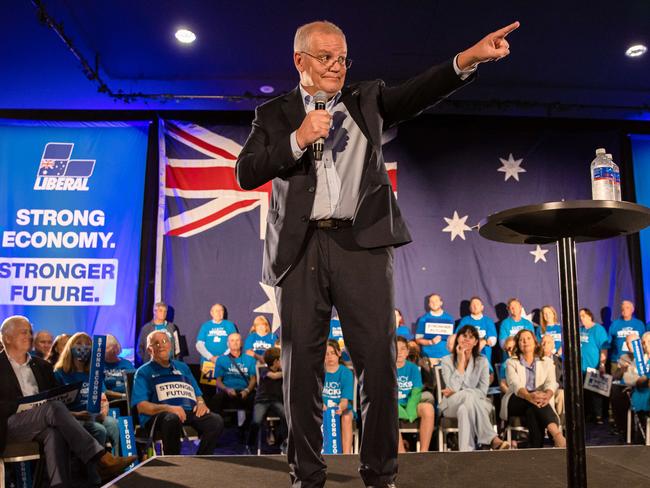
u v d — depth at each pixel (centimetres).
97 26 652
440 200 759
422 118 773
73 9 621
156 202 749
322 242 154
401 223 156
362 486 170
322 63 154
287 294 154
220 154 754
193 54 712
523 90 788
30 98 755
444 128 773
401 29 654
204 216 739
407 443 499
